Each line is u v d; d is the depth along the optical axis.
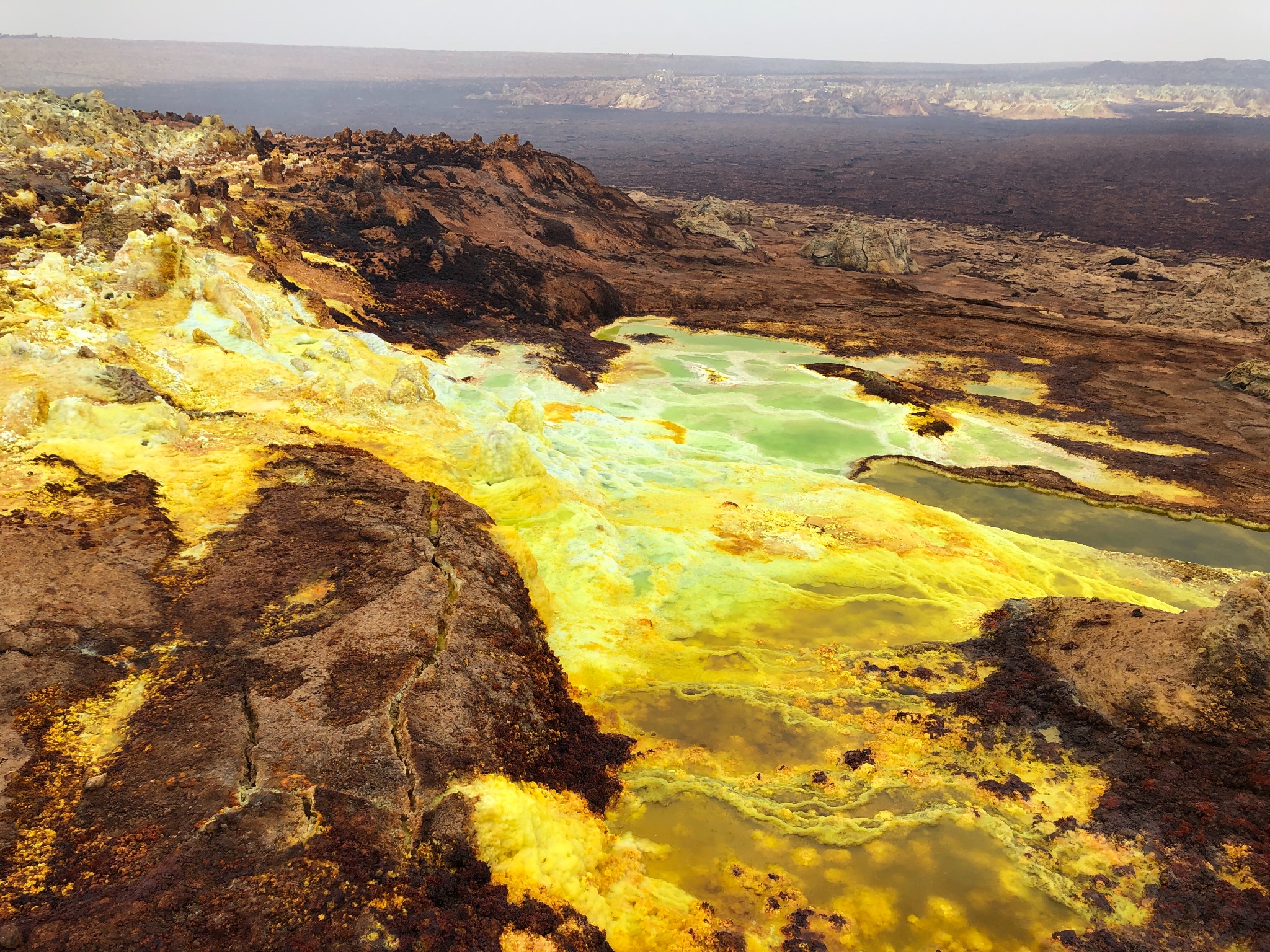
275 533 21.78
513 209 98.12
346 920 11.49
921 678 23.80
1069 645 24.22
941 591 30.58
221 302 37.53
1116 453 50.25
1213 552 39.72
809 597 28.97
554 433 41.22
